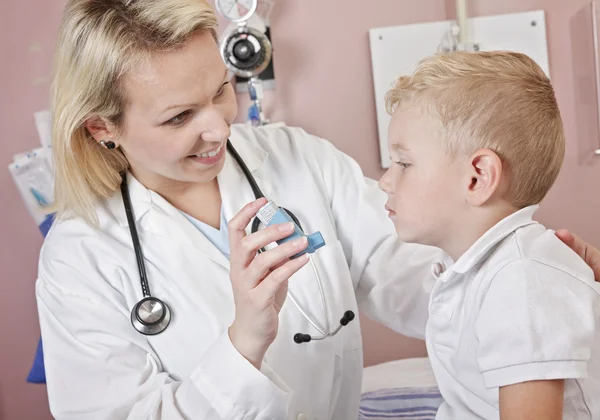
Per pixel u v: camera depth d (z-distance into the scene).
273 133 1.54
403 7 2.03
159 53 1.14
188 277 1.32
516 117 1.06
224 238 1.39
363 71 2.05
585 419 1.00
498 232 1.06
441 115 1.08
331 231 1.42
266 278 1.06
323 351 1.35
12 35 2.05
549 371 0.92
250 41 1.90
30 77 2.06
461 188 1.08
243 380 1.11
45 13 2.05
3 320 2.15
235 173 1.43
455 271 1.09
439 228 1.12
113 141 1.28
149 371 1.28
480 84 1.07
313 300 1.36
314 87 2.06
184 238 1.34
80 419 1.23
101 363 1.27
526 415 0.93
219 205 1.42
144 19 1.14
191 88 1.15
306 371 1.34
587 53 2.03
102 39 1.17
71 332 1.29
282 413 1.15
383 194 1.48
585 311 0.95
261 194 1.40
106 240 1.33
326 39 2.04
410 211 1.13
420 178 1.11
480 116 1.06
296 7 2.03
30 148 2.08
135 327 1.28
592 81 2.03
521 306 0.95
